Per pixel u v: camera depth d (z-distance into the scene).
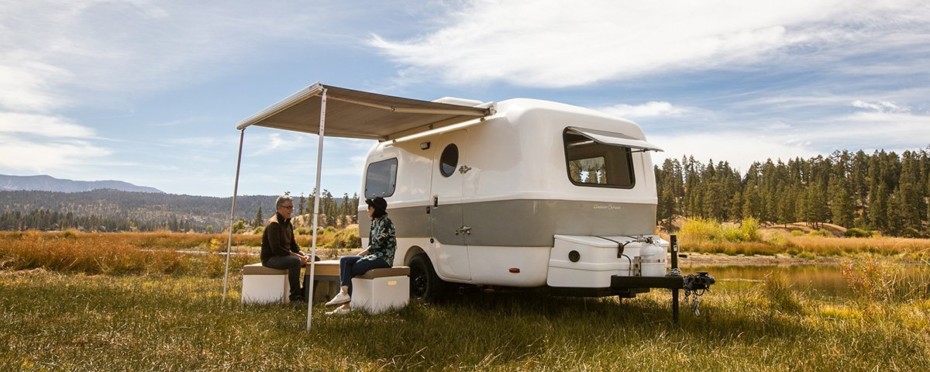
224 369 3.64
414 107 5.77
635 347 4.46
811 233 60.44
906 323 5.84
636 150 6.64
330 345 4.35
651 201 6.66
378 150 8.34
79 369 3.51
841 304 7.61
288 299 6.88
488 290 7.16
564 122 6.07
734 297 7.72
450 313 6.01
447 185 6.79
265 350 4.16
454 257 6.62
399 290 6.07
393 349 4.25
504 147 6.02
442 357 4.12
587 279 5.49
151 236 36.50
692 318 5.75
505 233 5.91
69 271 11.87
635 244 5.78
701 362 4.07
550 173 5.81
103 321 5.16
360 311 5.85
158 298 6.82
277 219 6.84
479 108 6.20
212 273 11.56
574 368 3.84
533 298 7.29
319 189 5.07
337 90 5.21
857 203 134.12
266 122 6.93
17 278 9.59
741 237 26.69
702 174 150.00
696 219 28.53
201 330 4.84
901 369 3.97
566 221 5.88
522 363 4.01
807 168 162.88
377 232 6.05
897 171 145.88
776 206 112.00
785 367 3.95
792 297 7.29
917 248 23.58
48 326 4.81
